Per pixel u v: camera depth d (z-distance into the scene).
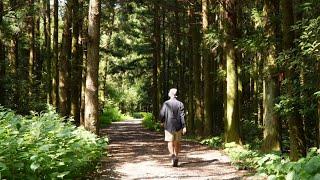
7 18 18.73
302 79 10.41
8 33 19.27
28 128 6.71
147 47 37.97
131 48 38.34
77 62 22.56
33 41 26.77
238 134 15.21
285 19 10.41
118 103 67.94
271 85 12.41
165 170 10.29
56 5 24.64
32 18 25.11
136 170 10.27
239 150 11.84
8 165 5.46
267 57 12.27
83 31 23.38
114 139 21.27
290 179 4.08
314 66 10.20
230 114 15.22
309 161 3.95
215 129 26.89
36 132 6.56
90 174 9.12
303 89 10.12
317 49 8.92
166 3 26.12
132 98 75.69
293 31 10.41
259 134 22.17
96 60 12.80
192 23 22.52
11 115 7.78
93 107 12.75
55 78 24.17
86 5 22.47
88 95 12.73
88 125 12.67
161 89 33.00
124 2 28.09
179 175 9.51
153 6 33.53
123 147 16.53
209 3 20.22
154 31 33.62
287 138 16.22
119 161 11.94
